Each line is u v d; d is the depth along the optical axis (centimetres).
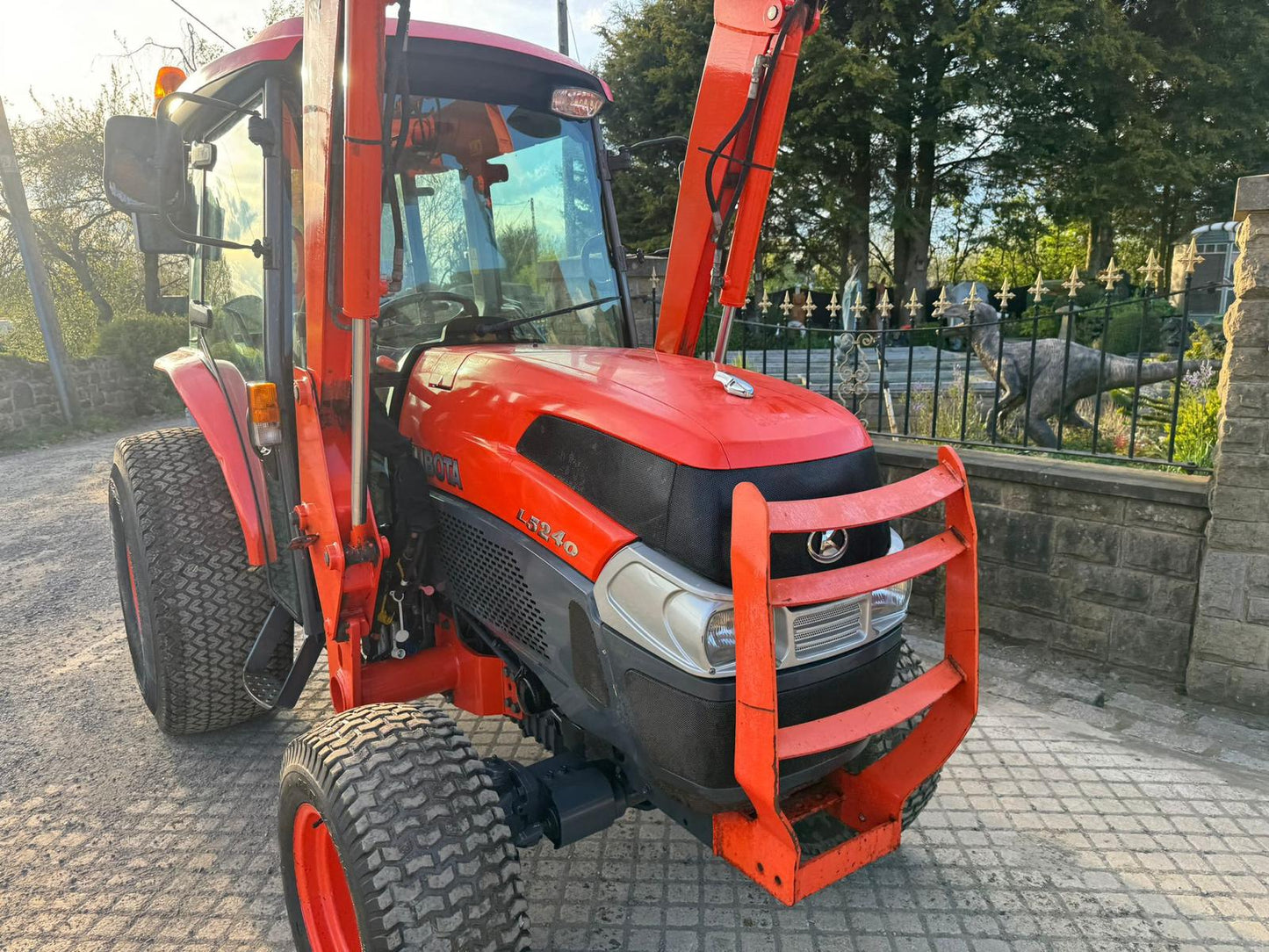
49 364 1136
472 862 180
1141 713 367
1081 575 402
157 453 325
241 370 296
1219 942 241
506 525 218
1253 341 337
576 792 210
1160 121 1961
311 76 207
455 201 282
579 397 208
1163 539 376
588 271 304
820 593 175
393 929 173
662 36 2042
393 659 257
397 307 276
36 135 1995
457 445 234
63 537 658
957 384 652
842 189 2022
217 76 267
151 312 399
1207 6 1978
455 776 190
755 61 256
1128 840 286
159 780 326
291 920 226
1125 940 242
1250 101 1983
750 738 170
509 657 236
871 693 206
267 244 250
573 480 201
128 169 242
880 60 1838
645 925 249
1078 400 626
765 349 543
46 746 351
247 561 315
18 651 450
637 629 183
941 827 294
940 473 208
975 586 209
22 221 1085
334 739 198
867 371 544
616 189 2177
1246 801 307
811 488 189
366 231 198
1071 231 2942
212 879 271
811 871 188
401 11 196
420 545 243
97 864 278
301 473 240
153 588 306
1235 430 346
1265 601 352
